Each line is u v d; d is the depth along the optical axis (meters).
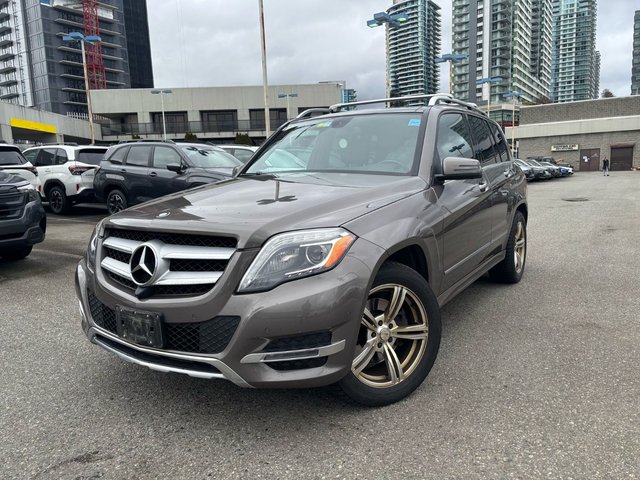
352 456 2.37
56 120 45.16
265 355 2.33
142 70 133.75
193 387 3.12
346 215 2.63
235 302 2.34
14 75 110.38
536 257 6.86
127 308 2.56
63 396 3.05
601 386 3.00
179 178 9.68
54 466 2.36
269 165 4.00
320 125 4.14
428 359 2.92
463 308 4.56
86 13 105.50
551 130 53.66
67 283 5.81
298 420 2.69
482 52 99.94
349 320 2.43
